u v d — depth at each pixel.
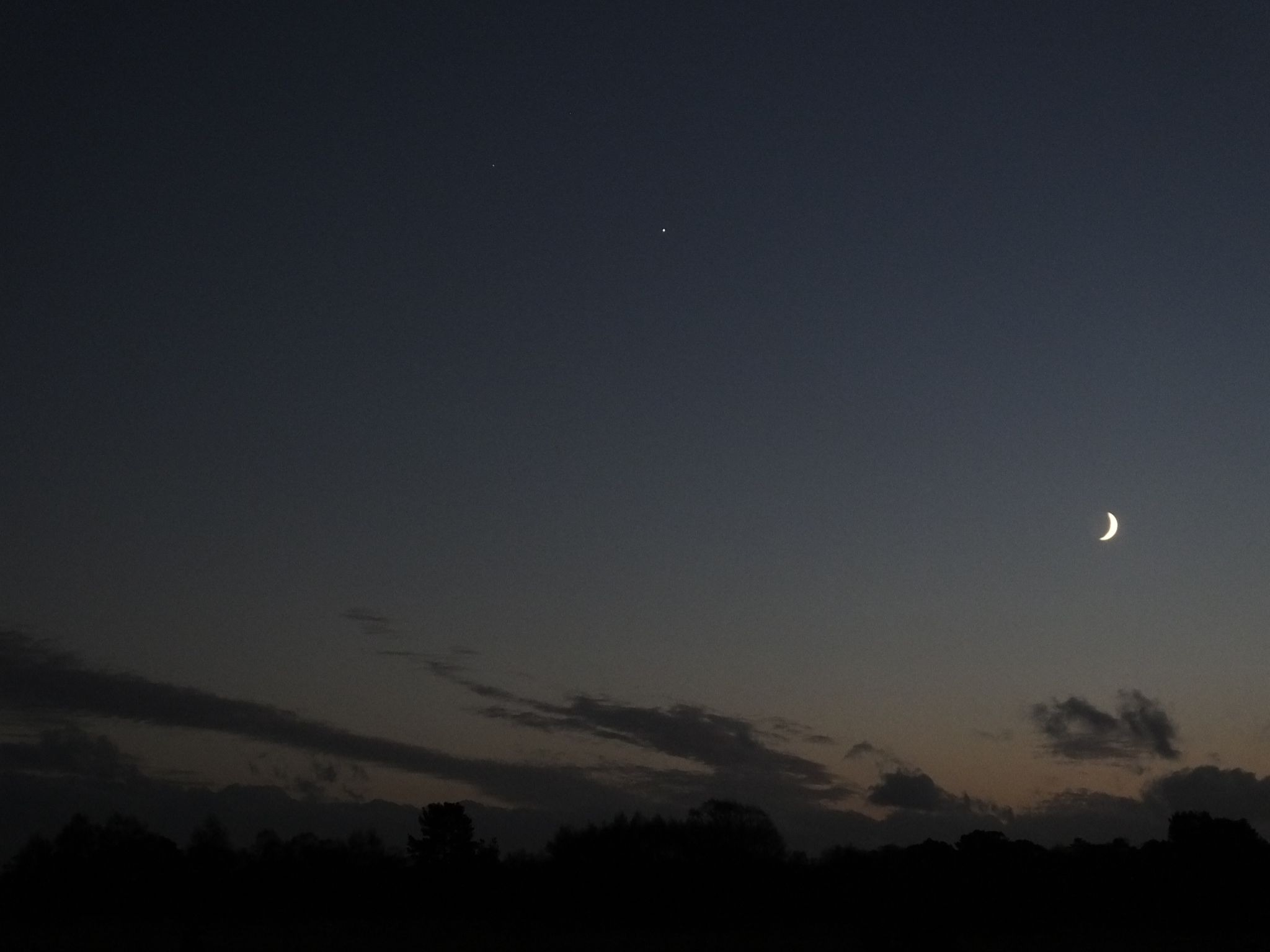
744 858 91.50
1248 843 82.38
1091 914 72.94
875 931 36.84
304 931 76.62
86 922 81.25
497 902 90.31
